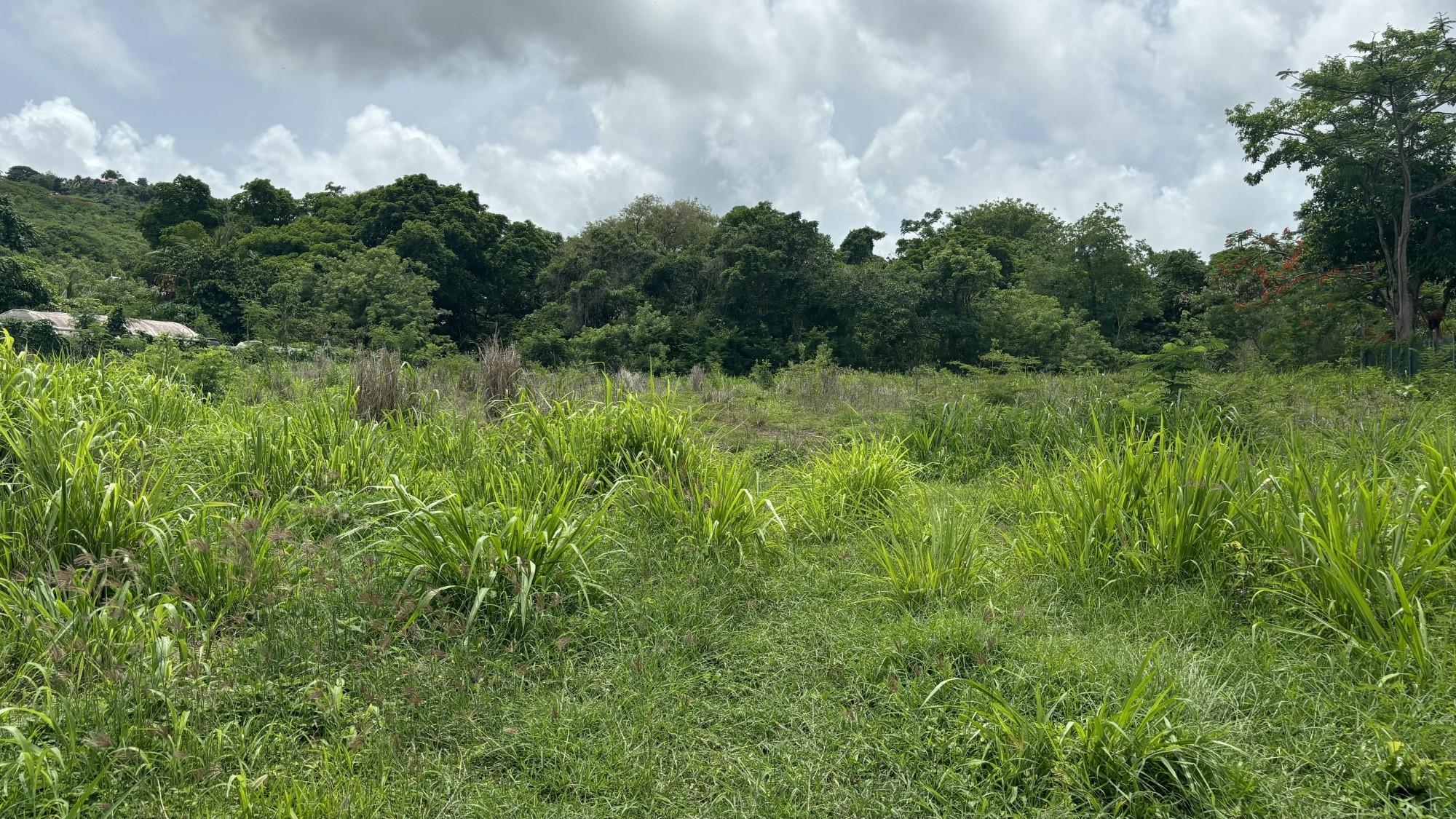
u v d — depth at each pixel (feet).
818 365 59.31
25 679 9.74
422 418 22.45
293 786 8.06
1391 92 65.05
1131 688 9.43
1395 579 10.18
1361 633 10.58
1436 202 69.56
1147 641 11.22
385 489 15.38
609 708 9.83
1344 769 8.38
